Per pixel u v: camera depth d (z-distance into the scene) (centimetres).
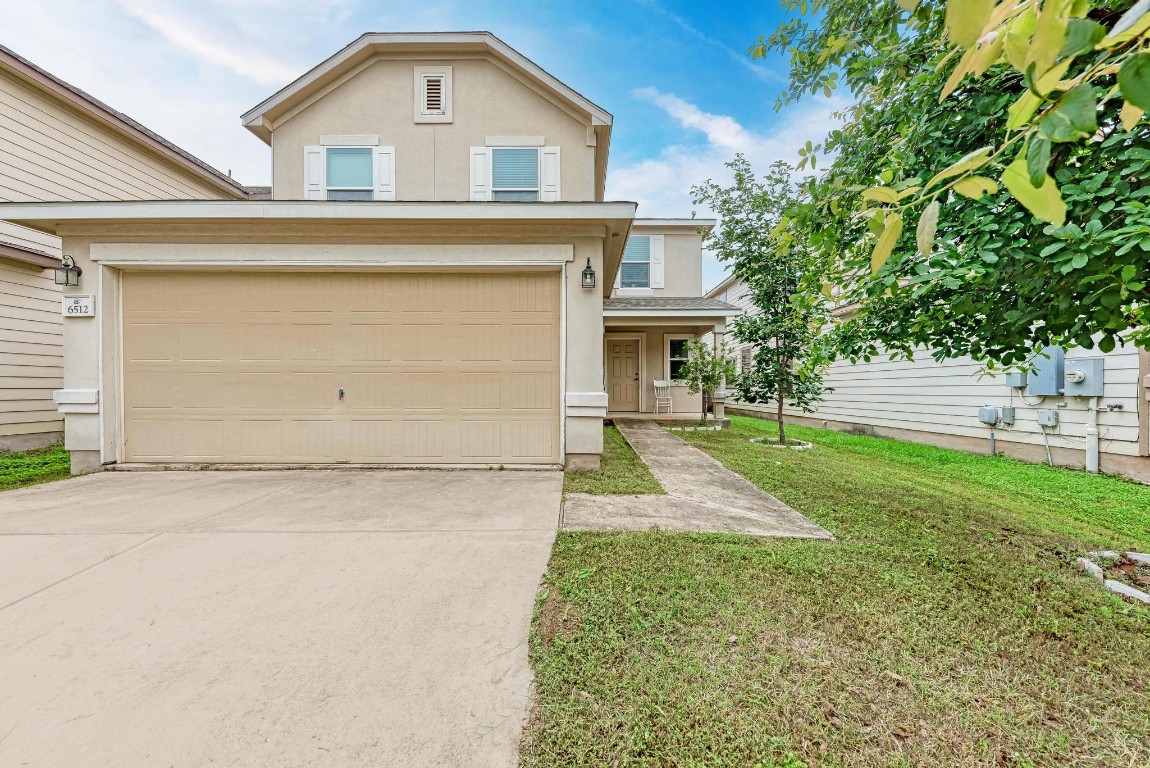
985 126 246
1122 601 229
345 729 148
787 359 755
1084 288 204
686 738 146
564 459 506
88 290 488
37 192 680
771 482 464
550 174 731
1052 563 274
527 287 514
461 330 513
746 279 765
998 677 174
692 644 190
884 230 86
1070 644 193
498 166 732
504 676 172
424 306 512
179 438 505
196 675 172
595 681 169
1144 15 58
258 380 505
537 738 145
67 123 714
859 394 992
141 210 466
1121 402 552
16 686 165
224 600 223
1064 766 138
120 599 224
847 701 161
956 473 575
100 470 487
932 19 269
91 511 352
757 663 179
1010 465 631
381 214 472
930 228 71
